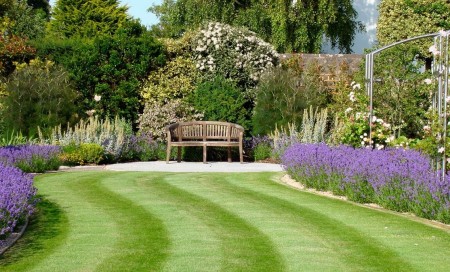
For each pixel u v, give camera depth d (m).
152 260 6.93
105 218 8.98
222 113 18.55
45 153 14.38
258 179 13.08
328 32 28.06
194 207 9.80
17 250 7.32
